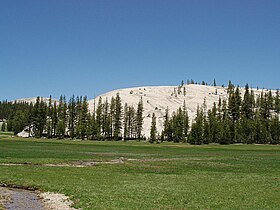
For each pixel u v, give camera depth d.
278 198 35.25
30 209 29.12
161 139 199.25
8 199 33.47
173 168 64.56
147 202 31.66
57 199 33.19
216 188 41.09
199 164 72.75
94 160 77.81
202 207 30.20
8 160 69.62
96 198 33.00
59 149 111.94
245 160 84.50
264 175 55.44
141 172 57.81
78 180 45.31
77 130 196.75
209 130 183.75
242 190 39.84
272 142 179.50
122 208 28.78
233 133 183.50
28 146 121.75
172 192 37.44
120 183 43.75
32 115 199.62
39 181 43.41
